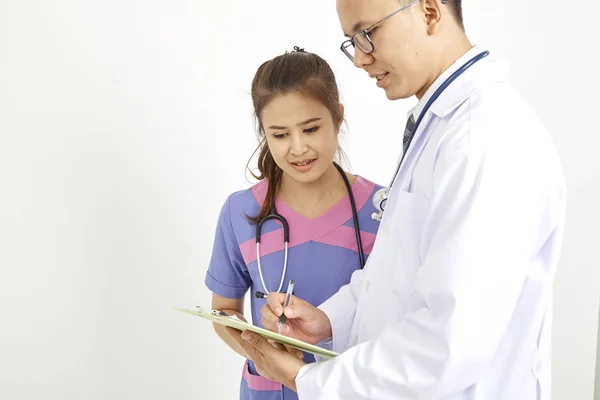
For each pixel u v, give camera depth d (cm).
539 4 180
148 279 169
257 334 91
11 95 153
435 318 75
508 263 73
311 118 110
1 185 155
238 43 168
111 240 164
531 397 87
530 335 85
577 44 183
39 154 156
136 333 170
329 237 121
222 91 169
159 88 163
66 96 156
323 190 122
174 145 167
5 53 151
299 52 118
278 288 121
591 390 195
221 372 180
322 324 108
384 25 85
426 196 86
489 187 75
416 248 88
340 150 132
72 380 166
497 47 181
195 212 172
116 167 162
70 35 154
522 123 81
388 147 182
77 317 164
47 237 159
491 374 86
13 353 161
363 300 100
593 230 191
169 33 162
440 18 87
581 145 187
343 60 176
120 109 160
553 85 184
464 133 80
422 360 76
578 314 194
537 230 77
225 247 128
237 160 173
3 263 157
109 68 158
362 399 80
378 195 111
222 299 132
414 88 91
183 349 175
